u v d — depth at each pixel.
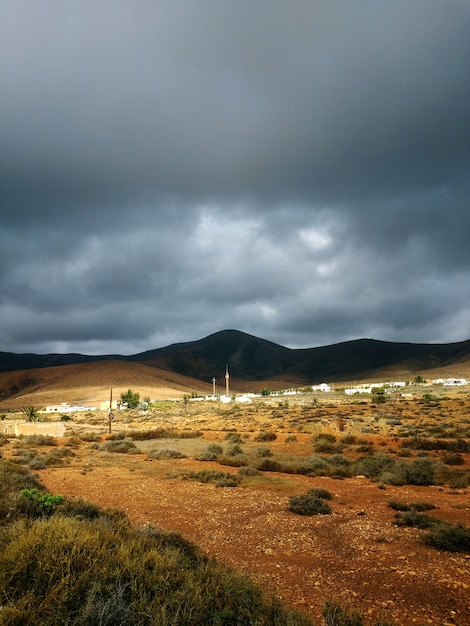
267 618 5.82
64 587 5.33
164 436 50.12
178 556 7.47
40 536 6.66
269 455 31.70
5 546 6.58
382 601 7.58
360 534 12.05
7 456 31.91
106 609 4.97
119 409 136.88
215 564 8.09
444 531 10.95
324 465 25.88
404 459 28.34
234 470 25.56
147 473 24.30
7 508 11.30
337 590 8.09
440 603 7.49
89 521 9.81
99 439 49.28
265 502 16.62
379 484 19.80
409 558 9.91
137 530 9.52
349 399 114.00
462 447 32.44
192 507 15.77
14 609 4.89
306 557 10.17
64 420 93.44
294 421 59.09
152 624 4.93
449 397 97.00
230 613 5.52
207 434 49.69
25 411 106.19
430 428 45.31
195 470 25.34
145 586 5.80
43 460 28.64
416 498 17.19
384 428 46.97
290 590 8.09
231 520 13.88
